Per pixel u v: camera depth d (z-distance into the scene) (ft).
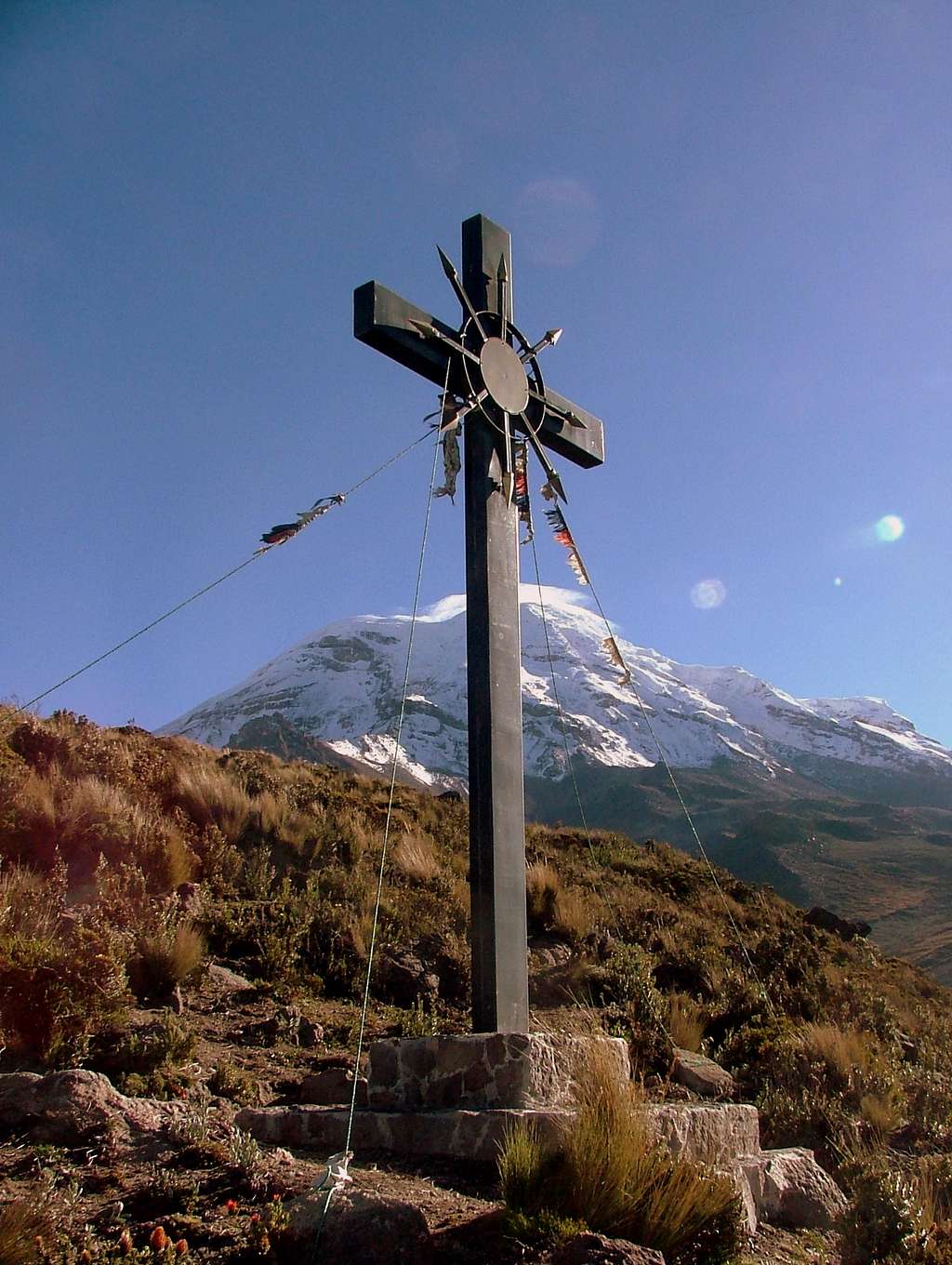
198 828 38.19
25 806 31.45
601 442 28.25
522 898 21.12
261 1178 14.08
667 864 63.16
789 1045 30.53
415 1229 12.73
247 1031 24.66
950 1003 53.83
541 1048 18.25
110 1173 14.05
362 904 35.19
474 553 22.81
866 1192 17.90
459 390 23.62
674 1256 13.97
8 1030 18.76
